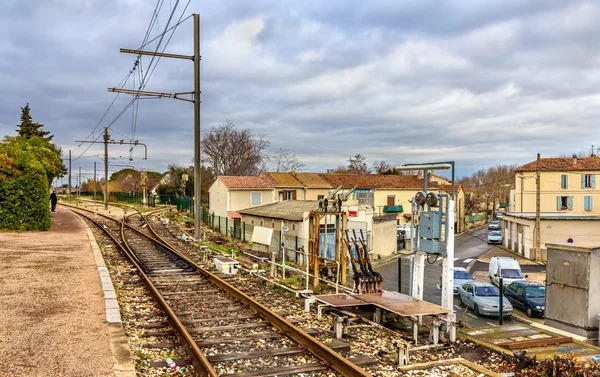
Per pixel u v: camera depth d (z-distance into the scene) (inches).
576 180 2094.0
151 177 4040.4
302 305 446.0
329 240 1050.1
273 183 1964.8
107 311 366.3
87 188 4928.6
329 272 603.8
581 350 333.7
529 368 288.2
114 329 324.8
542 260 1599.4
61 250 698.8
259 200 1870.1
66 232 968.9
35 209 961.5
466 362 298.4
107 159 2081.7
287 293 500.4
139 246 853.8
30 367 251.1
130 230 1179.9
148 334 328.5
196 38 935.0
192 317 382.3
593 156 2303.2
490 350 335.0
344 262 582.9
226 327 350.0
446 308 386.3
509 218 1943.9
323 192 2082.9
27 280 476.1
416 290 424.8
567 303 556.4
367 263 469.4
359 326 371.6
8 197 934.4
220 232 1482.5
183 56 925.2
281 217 1133.7
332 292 531.2
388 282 1004.6
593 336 529.0
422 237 414.9
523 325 406.6
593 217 1694.1
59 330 317.7
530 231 1663.4
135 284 513.0
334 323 346.9
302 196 2026.3
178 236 1071.0
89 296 415.8
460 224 2711.6
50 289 438.6
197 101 949.2
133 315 382.3
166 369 267.4
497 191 4281.5
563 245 561.9
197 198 968.3
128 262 655.8
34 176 964.0
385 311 410.9
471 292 866.1
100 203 2874.0
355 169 3582.7
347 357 298.8
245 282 553.6
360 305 417.7
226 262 605.3
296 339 320.5
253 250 1052.5
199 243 906.1
